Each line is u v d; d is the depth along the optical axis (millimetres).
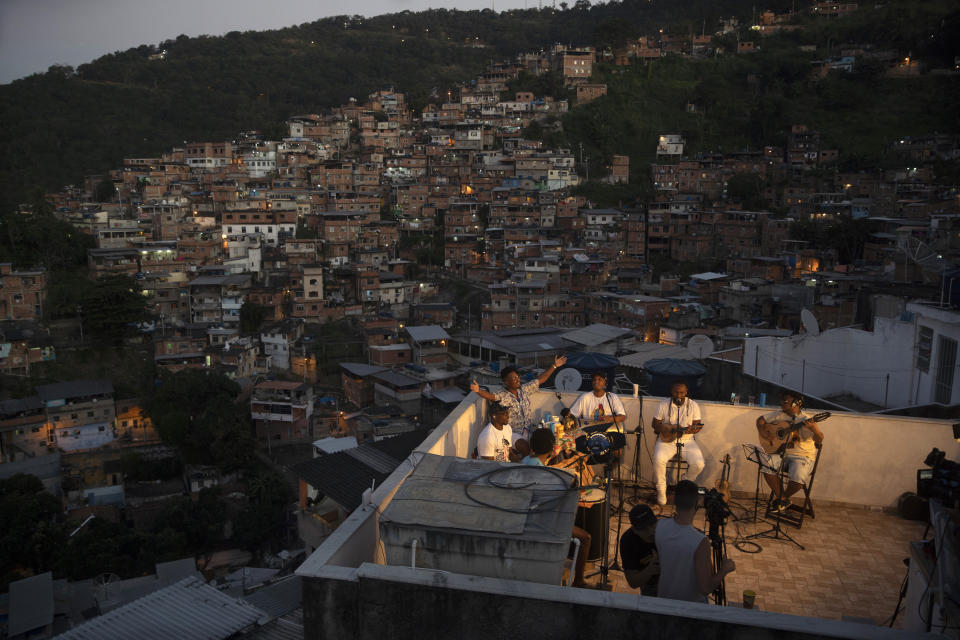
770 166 119875
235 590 36031
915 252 15359
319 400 65750
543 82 151375
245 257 93438
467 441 7094
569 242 100750
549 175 121500
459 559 4125
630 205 116438
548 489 4543
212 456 58656
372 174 124750
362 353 75062
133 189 121250
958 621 4207
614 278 87688
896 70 140000
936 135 112938
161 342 73188
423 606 3896
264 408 61156
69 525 45375
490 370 59125
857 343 16703
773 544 6676
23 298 76250
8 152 134750
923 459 7227
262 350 75812
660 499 7391
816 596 5816
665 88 151500
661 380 13422
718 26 183375
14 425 58562
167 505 50938
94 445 62000
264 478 50312
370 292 89375
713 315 73375
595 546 5820
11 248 85188
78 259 89438
